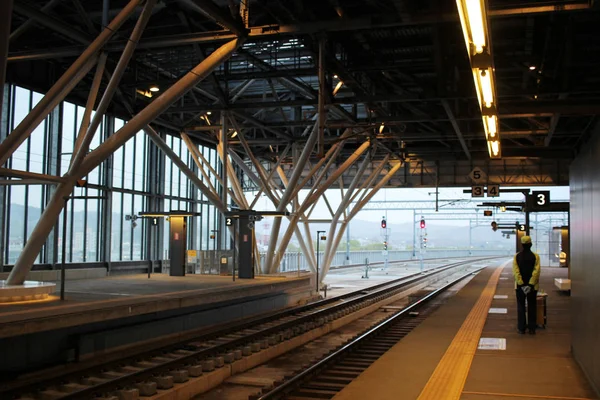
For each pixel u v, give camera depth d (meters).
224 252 36.66
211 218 46.25
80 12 20.12
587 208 10.43
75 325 16.02
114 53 27.33
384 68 24.70
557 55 22.62
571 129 34.53
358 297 30.58
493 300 25.52
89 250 32.53
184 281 28.17
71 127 30.42
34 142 28.23
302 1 19.33
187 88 20.03
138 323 18.77
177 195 40.97
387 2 19.81
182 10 21.98
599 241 9.05
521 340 14.79
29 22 19.81
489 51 10.93
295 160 38.16
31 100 27.83
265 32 19.45
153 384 11.11
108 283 26.62
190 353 15.34
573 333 12.59
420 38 24.34
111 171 33.81
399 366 11.79
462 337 15.27
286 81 29.77
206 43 24.84
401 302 32.16
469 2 8.97
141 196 37.06
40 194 28.70
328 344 18.38
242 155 47.41
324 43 20.00
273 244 34.31
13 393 11.32
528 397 9.34
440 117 27.98
